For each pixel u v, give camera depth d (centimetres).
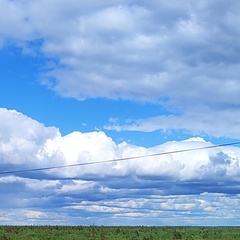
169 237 13075
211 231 15488
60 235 12469
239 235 13300
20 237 11819
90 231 14100
